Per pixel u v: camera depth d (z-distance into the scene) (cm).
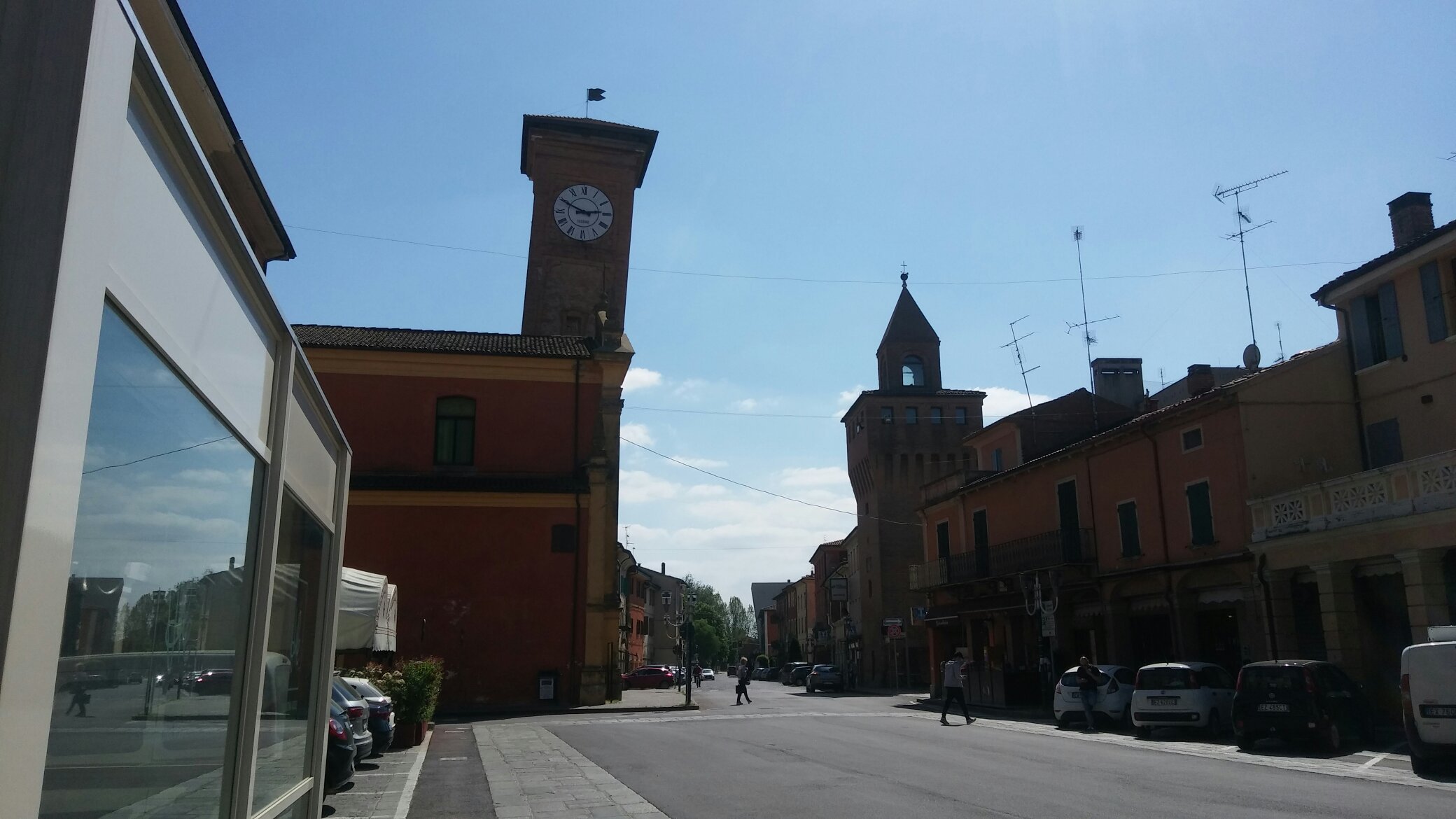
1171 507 2670
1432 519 1781
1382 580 2027
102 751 244
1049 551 3225
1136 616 2864
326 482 591
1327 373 2417
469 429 3241
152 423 258
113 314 227
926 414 6047
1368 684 1989
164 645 285
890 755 1606
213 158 1338
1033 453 3894
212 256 303
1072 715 2292
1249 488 2352
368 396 3198
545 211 4756
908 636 5678
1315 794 1124
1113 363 4400
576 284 4716
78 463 205
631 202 4859
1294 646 2189
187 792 313
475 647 3008
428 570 3030
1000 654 3638
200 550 312
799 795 1149
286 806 487
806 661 9731
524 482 3147
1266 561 2227
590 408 3294
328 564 615
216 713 342
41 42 204
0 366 188
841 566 7681
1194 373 3148
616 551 3189
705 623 12769
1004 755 1606
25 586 185
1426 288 2177
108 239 218
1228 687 1997
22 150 198
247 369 357
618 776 1371
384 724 1636
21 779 187
